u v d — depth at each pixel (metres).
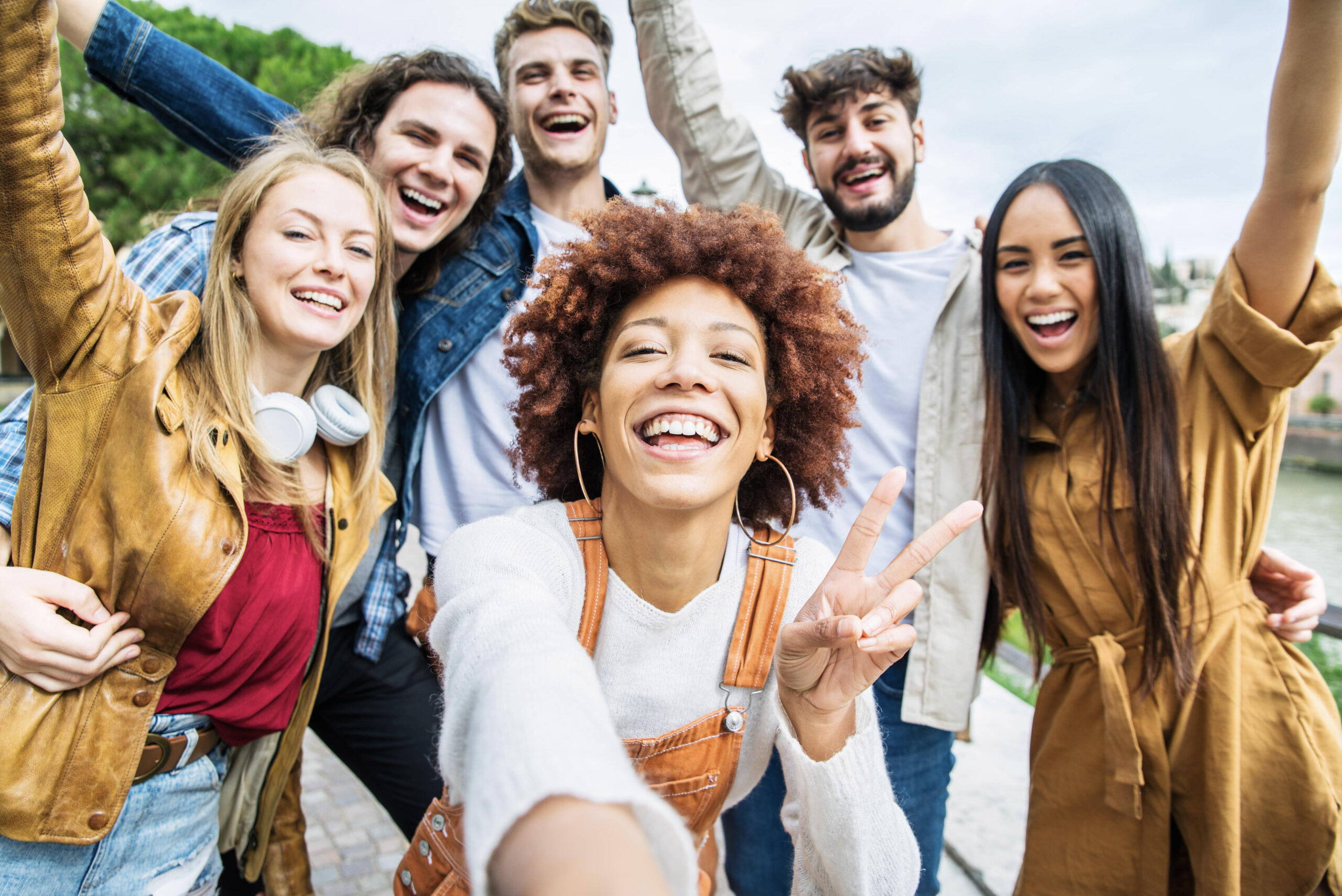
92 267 1.31
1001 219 1.90
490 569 1.09
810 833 1.19
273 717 1.61
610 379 1.16
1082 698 1.80
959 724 2.00
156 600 1.37
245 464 1.52
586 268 1.26
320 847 2.77
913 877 1.23
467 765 0.70
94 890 1.39
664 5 2.59
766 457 1.36
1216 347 1.74
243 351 1.54
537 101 2.48
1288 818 1.64
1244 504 1.76
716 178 2.64
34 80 1.16
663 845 0.58
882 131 2.30
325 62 15.19
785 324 1.27
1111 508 1.74
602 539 1.23
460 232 2.31
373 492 1.81
